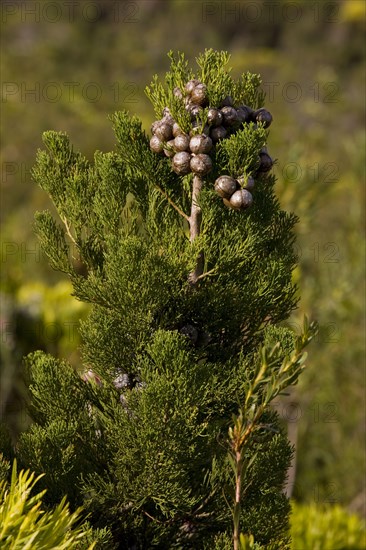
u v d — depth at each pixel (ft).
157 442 4.27
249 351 4.57
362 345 8.91
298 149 8.34
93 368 4.50
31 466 4.41
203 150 4.30
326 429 9.98
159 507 4.53
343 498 9.73
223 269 4.43
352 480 9.84
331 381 9.43
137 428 4.34
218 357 4.54
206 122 4.34
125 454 4.37
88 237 4.57
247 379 4.37
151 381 4.32
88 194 4.55
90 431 4.50
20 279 11.44
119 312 4.38
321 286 8.73
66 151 4.59
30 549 4.01
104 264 4.48
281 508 4.54
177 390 4.26
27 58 58.70
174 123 4.38
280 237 4.60
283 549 4.58
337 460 9.93
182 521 4.52
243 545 4.09
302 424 9.61
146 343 4.43
